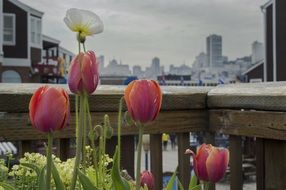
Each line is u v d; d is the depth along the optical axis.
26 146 1.50
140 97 0.83
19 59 28.48
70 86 0.89
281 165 1.57
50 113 0.79
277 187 1.58
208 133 1.82
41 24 30.83
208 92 1.81
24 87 1.52
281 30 27.86
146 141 1.82
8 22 28.20
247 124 1.62
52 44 35.09
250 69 35.09
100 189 0.90
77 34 0.90
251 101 1.60
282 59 27.86
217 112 1.76
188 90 1.79
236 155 1.73
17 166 1.18
